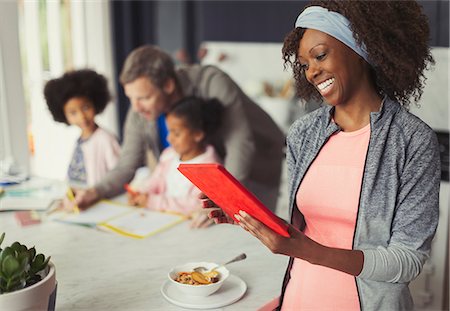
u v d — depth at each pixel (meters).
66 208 1.85
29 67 3.13
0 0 2.49
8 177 2.23
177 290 1.20
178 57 3.45
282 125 2.93
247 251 1.45
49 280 1.00
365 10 1.05
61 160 3.29
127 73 1.97
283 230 0.97
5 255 0.97
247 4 3.23
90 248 1.49
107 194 2.01
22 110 2.64
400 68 1.07
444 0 2.51
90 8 3.38
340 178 1.14
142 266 1.36
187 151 1.98
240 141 2.02
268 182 2.39
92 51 3.43
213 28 3.41
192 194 1.97
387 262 1.02
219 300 1.15
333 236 1.16
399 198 1.07
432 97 2.50
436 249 2.29
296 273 1.22
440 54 2.48
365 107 1.13
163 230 1.63
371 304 1.10
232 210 1.07
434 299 2.31
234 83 2.12
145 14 3.63
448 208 2.27
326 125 1.19
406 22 1.08
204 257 1.41
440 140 2.43
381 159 1.08
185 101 1.97
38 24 3.13
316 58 1.08
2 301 0.93
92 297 1.19
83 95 2.29
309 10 1.10
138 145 2.17
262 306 1.14
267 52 3.15
